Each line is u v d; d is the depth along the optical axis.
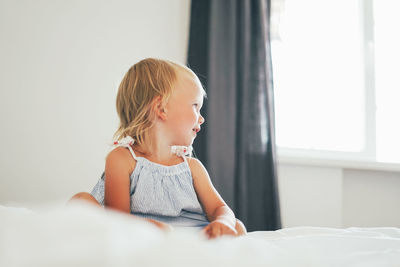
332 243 0.60
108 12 2.10
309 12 2.43
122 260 0.29
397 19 2.45
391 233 0.85
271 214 2.01
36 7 2.04
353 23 2.43
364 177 2.27
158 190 0.92
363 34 2.39
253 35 2.12
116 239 0.31
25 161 1.97
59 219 0.32
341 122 2.38
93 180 2.01
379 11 2.45
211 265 0.31
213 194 0.97
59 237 0.30
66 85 2.03
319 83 2.40
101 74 2.06
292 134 2.36
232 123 2.04
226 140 2.02
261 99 2.08
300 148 2.33
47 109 2.00
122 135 0.96
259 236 0.81
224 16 2.10
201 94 1.00
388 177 2.28
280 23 2.36
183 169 0.96
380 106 2.42
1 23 2.00
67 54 2.04
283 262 0.35
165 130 0.95
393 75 2.42
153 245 0.32
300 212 2.13
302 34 2.42
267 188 2.03
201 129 2.04
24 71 2.00
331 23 2.43
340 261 0.46
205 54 2.08
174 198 0.93
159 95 0.93
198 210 0.96
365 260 0.47
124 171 0.90
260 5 2.12
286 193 2.13
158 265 0.29
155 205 0.91
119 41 2.09
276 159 2.04
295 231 0.83
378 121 2.40
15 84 1.99
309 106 2.38
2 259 0.27
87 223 0.32
